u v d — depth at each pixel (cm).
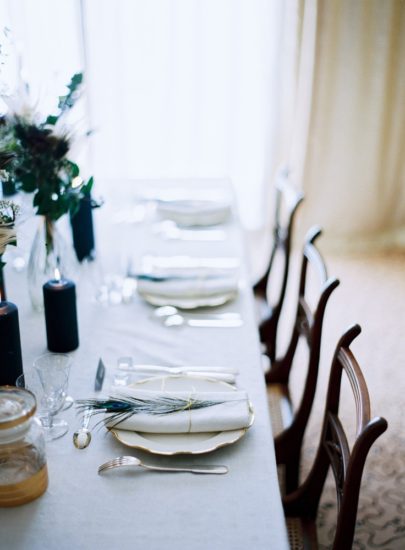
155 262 203
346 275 385
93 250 192
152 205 266
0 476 96
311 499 137
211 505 98
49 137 140
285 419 176
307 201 414
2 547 90
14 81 142
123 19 370
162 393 119
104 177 392
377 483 209
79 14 360
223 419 113
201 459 108
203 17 373
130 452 110
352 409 250
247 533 92
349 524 108
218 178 316
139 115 392
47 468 105
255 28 379
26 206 167
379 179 411
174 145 402
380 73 383
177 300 171
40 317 164
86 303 173
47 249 159
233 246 221
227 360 143
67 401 125
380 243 427
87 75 369
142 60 379
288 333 313
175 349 148
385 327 321
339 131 398
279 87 388
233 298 177
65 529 93
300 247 420
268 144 400
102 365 134
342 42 377
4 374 122
